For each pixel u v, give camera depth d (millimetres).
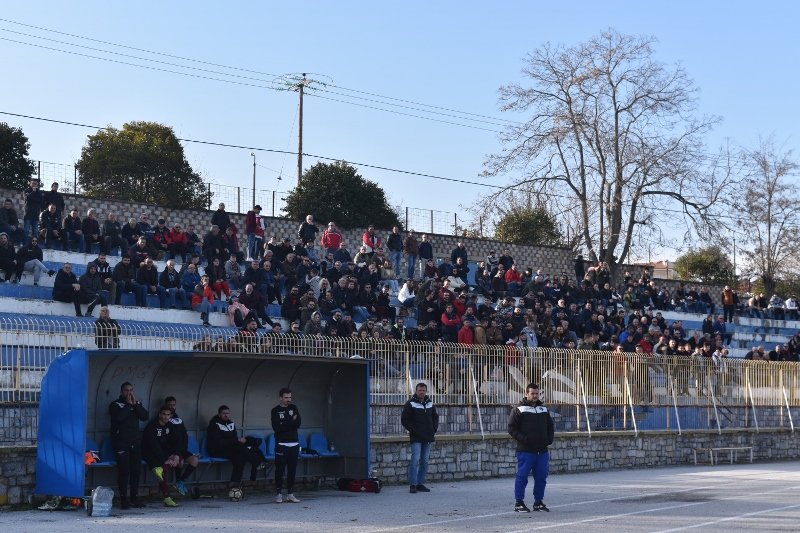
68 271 26547
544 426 17812
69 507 17203
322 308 29047
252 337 21766
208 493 19812
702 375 31219
